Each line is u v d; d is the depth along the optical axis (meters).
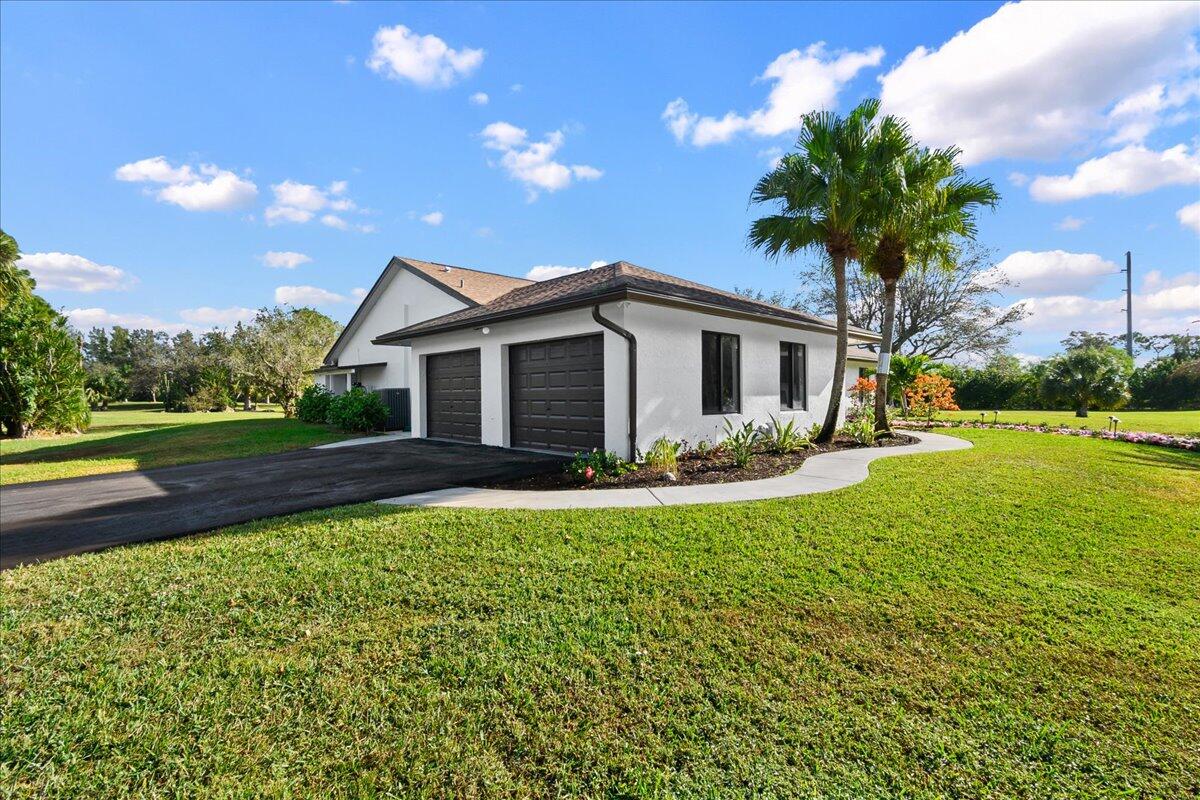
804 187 9.54
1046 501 5.99
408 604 3.46
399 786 2.00
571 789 1.98
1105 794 1.92
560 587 3.67
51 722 2.37
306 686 2.61
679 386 9.66
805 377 13.38
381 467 9.31
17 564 4.52
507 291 18.02
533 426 11.05
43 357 18.33
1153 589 3.65
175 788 2.00
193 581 3.89
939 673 2.65
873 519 5.25
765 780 1.98
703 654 2.82
